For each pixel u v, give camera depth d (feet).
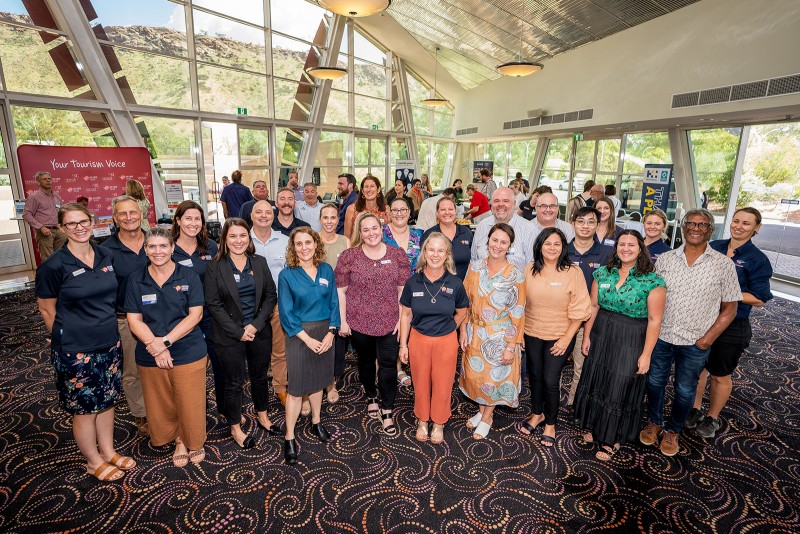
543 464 8.37
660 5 22.34
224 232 7.86
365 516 6.99
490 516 7.03
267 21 32.19
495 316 8.53
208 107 30.01
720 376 8.90
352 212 13.32
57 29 22.21
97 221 20.38
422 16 32.65
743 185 23.95
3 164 21.13
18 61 20.98
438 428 8.97
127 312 7.30
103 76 23.88
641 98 24.66
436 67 43.21
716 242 9.30
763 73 18.29
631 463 8.43
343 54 38.70
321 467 8.20
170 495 7.40
